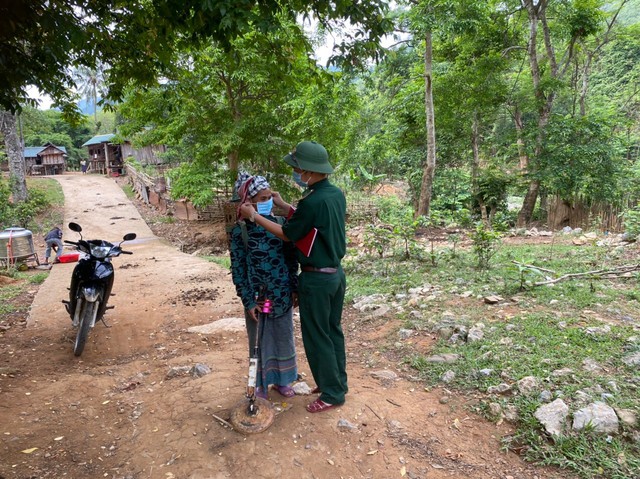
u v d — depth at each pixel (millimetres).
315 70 6562
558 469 2523
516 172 16969
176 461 2650
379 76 18922
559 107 24828
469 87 16219
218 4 3379
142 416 3223
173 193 16594
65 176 35562
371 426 2975
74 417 3318
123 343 5195
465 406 3178
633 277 5875
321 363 3023
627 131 23172
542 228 15477
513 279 6082
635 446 2578
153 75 6336
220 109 14625
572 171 14359
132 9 4746
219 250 14469
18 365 4496
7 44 4430
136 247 14031
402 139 19000
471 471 2568
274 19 3844
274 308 3078
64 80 5723
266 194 2965
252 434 2850
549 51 15922
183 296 7086
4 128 19875
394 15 14125
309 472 2559
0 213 17516
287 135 15031
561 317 4461
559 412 2848
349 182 20688
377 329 4875
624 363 3410
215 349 4797
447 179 20547
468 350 3953
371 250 8984
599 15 15633
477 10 13195
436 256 8117
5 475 2590
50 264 11500
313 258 2824
